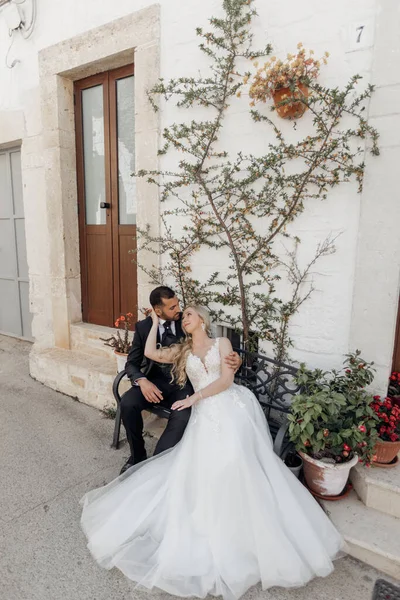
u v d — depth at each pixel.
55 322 4.60
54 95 4.12
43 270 4.70
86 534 2.25
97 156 4.22
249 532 2.03
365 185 2.48
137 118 3.48
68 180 4.30
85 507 2.39
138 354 3.03
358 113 2.49
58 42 4.01
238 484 2.06
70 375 4.05
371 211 2.48
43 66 4.15
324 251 2.71
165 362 2.79
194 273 3.37
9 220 5.55
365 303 2.58
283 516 2.09
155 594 1.94
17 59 4.46
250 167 2.89
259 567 1.96
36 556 2.15
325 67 2.56
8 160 5.32
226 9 2.83
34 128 4.48
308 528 2.04
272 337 3.01
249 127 2.92
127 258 4.09
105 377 3.72
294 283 2.87
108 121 4.01
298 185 2.71
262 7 2.75
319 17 2.55
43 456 3.08
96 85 4.07
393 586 2.00
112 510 2.28
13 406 3.90
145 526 2.16
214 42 2.92
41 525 2.37
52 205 4.32
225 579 1.92
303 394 2.44
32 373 4.56
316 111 2.62
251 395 2.56
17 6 4.20
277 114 2.75
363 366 2.48
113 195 4.09
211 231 3.19
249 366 3.18
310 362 2.88
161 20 3.25
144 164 3.49
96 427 3.52
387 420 2.41
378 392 2.61
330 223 2.67
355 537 2.12
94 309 4.50
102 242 4.28
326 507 2.34
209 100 3.05
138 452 2.84
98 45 3.67
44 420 3.63
